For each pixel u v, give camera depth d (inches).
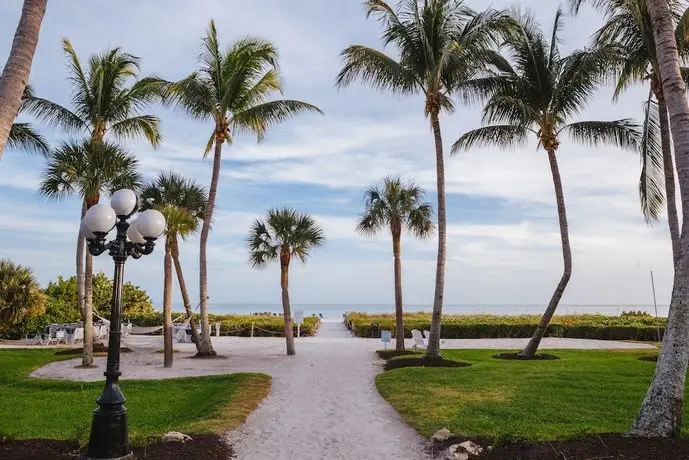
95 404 421.4
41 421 362.3
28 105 715.4
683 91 276.7
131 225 299.0
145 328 1064.8
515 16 706.8
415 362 617.6
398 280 791.7
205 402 422.6
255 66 757.9
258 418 368.2
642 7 561.0
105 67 744.3
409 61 644.7
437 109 640.4
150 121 795.4
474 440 289.3
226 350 849.5
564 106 714.2
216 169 767.7
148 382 511.8
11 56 251.1
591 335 1131.9
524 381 472.1
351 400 432.1
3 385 514.0
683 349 257.6
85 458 250.4
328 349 859.4
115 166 687.7
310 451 290.5
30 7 259.3
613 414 344.5
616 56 644.1
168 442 287.7
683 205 265.1
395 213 784.3
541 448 258.4
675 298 262.7
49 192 711.7
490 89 690.8
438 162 641.6
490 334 1156.5
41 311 1000.9
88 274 661.3
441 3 634.2
